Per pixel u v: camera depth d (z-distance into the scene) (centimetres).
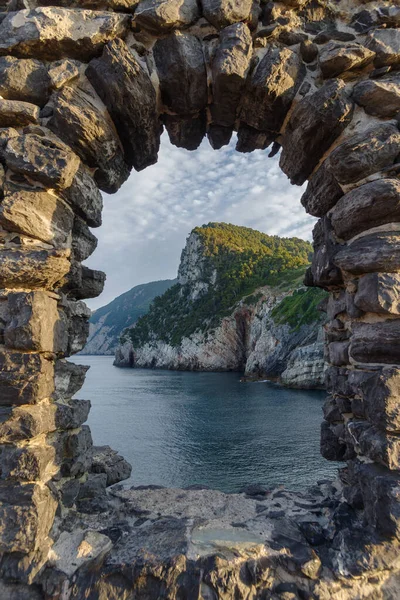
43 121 285
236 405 2962
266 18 309
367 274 267
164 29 299
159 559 232
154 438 2030
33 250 258
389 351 254
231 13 295
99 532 261
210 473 1453
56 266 258
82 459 305
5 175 269
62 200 287
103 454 385
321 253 325
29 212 264
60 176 266
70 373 310
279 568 234
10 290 256
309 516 284
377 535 237
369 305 261
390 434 244
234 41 293
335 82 290
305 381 3844
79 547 239
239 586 223
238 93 312
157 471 1500
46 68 286
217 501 314
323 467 1473
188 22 301
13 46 283
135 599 221
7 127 277
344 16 319
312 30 315
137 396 3716
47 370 257
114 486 357
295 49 311
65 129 282
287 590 225
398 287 253
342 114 287
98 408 2997
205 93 321
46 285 265
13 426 237
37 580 222
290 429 2116
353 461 283
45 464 243
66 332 298
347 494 279
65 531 262
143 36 303
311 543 251
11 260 253
